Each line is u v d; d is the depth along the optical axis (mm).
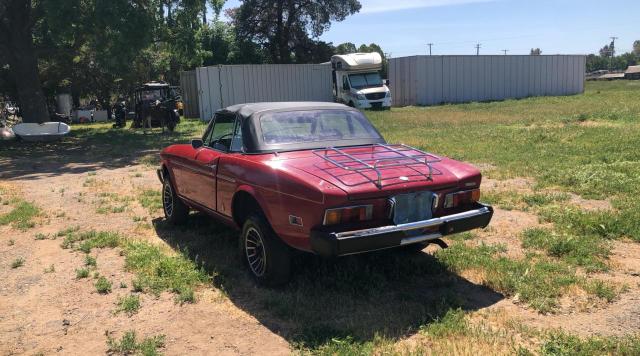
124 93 41875
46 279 5352
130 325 4309
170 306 4629
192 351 3867
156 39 23000
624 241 5852
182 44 23391
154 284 5035
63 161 14758
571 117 20922
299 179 4430
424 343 3811
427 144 14336
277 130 5488
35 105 22438
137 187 10211
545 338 3770
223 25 49625
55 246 6453
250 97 30062
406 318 4207
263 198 4777
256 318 4359
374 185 4336
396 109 31859
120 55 19859
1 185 10820
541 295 4508
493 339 3787
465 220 4652
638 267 5121
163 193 7484
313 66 32094
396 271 5117
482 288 4793
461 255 5551
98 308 4637
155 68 39781
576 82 41125
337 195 4188
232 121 5887
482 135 16188
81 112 39781
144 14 19688
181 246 6285
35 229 7266
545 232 6160
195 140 6332
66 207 8578
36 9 21266
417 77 35688
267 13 50531
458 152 12664
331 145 5500
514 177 9695
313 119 5754
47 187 10516
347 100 31484
